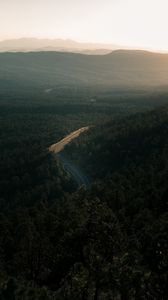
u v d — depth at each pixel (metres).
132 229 95.94
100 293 52.09
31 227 104.81
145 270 55.03
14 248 101.31
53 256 80.00
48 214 120.38
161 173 146.25
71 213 111.19
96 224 70.50
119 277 52.75
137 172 162.25
